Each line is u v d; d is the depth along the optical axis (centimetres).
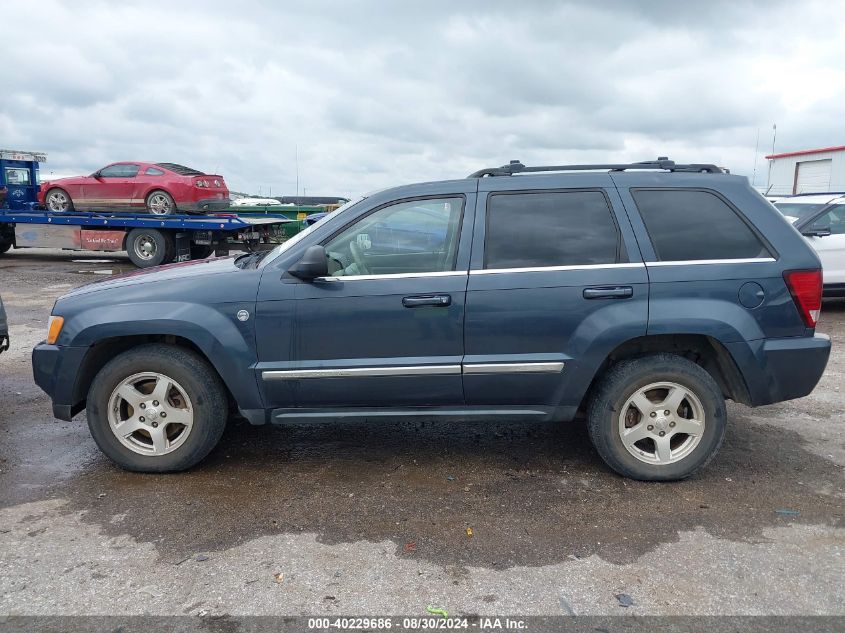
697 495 387
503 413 403
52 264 1677
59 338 405
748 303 384
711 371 418
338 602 284
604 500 381
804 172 3050
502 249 391
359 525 351
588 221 393
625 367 392
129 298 401
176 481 407
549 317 385
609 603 283
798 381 391
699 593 290
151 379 409
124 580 300
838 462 435
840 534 342
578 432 493
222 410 410
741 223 394
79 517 360
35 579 301
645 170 410
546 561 316
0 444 468
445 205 400
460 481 407
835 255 934
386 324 388
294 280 393
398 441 475
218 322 392
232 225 1518
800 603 283
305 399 401
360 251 401
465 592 291
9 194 1753
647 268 384
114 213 1605
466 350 390
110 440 411
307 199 2842
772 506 373
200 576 304
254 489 396
